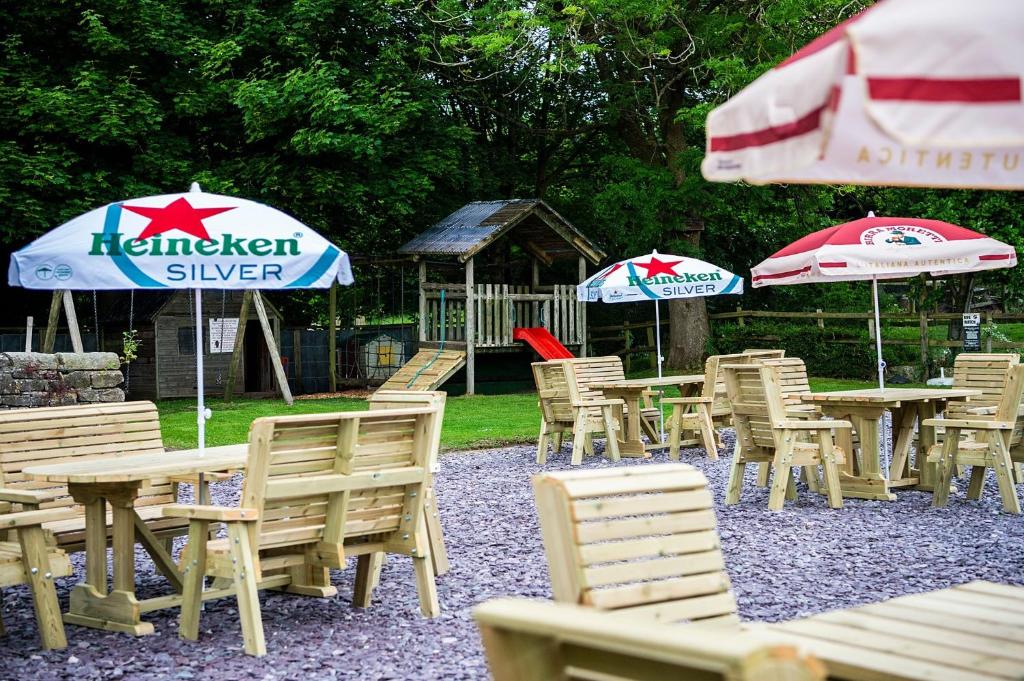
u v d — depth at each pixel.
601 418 14.72
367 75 25.95
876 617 3.46
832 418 11.23
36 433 7.57
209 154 26.09
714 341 28.58
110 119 22.30
